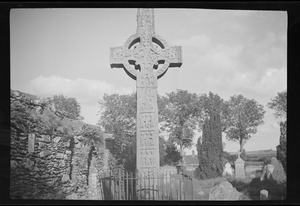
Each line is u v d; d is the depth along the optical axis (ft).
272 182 30.66
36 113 29.60
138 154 30.73
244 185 31.01
